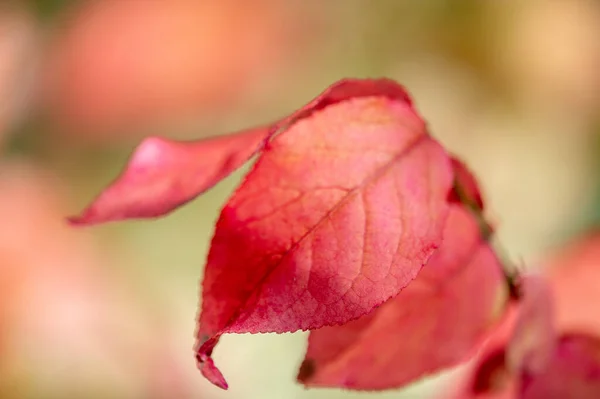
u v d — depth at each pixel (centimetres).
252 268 19
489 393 25
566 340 24
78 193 48
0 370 42
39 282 44
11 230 46
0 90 51
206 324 19
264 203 20
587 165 50
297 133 20
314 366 21
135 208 21
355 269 19
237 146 21
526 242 47
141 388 42
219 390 42
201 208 46
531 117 51
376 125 20
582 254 28
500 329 25
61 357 42
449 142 50
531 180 49
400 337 22
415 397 38
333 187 20
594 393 24
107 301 44
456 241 22
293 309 19
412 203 20
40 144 50
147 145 22
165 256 45
